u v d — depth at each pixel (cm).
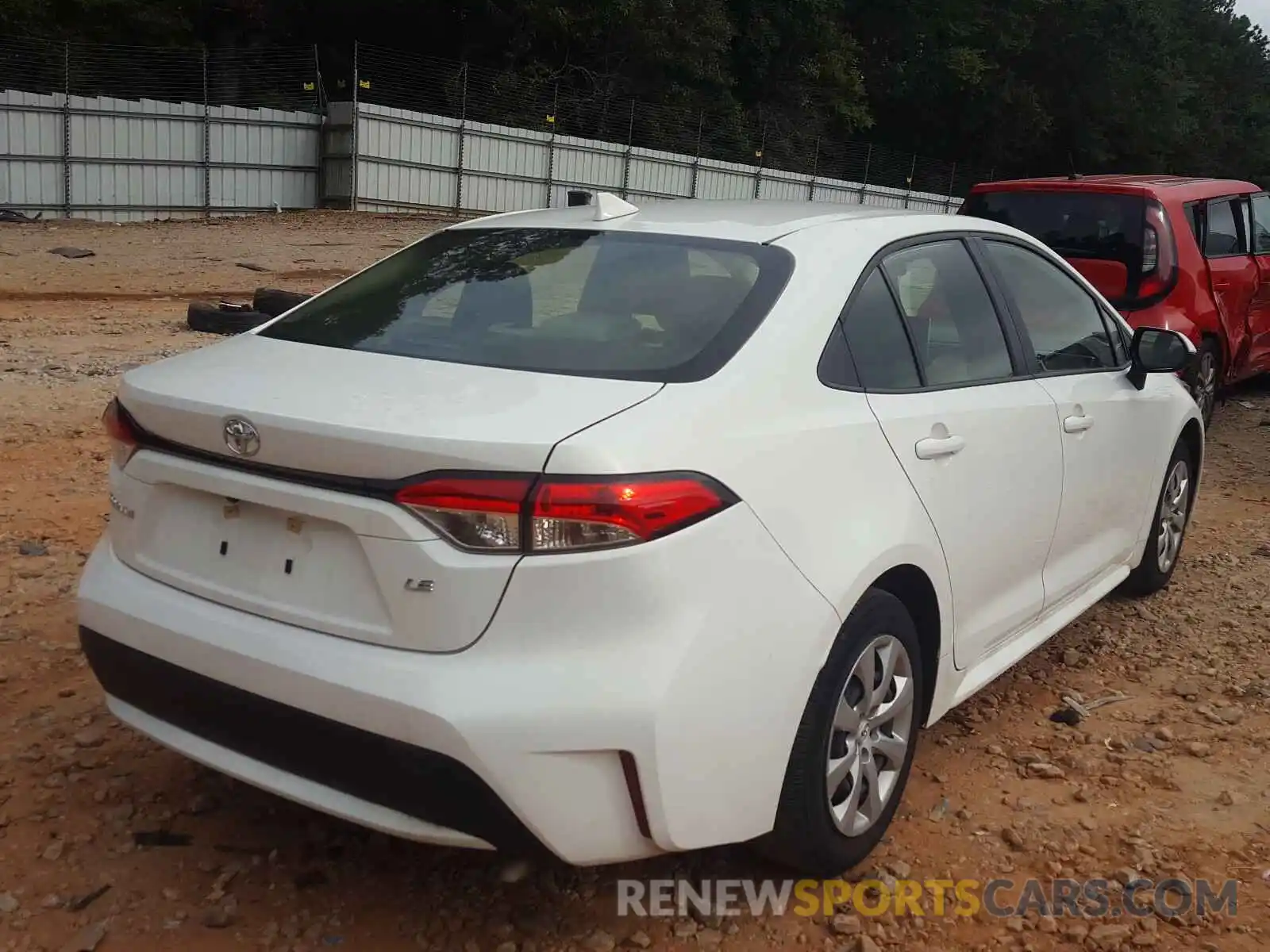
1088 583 447
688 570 248
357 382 274
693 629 248
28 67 2831
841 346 310
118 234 2264
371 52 3366
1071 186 798
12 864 302
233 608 270
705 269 318
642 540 241
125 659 285
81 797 333
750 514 262
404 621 246
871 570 291
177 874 302
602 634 241
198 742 279
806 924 293
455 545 241
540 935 285
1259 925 297
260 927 284
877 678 308
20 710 378
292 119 2922
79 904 288
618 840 251
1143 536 488
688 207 378
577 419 250
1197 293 778
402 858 313
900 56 4912
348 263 1895
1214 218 831
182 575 280
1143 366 452
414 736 241
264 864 309
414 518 243
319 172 3008
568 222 363
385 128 2970
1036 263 423
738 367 280
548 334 302
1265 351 929
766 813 273
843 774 297
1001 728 403
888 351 327
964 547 338
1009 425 361
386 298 341
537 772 241
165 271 1697
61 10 3203
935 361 347
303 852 314
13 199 2566
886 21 4831
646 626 243
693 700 248
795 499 274
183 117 2750
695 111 3916
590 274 326
